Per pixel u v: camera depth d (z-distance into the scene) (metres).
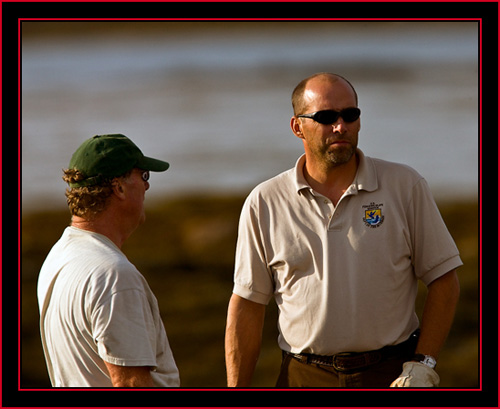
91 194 10.85
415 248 13.20
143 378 10.20
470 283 47.91
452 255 13.05
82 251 10.66
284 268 13.30
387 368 12.95
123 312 10.22
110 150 10.98
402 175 13.21
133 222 11.33
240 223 13.88
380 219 12.91
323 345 13.01
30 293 48.66
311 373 13.32
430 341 12.95
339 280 12.83
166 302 48.03
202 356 41.91
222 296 48.69
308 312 13.04
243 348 13.95
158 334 11.15
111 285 10.27
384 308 12.81
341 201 12.98
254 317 13.97
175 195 68.12
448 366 38.25
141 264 53.47
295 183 13.28
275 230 13.34
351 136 12.76
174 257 54.16
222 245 55.53
